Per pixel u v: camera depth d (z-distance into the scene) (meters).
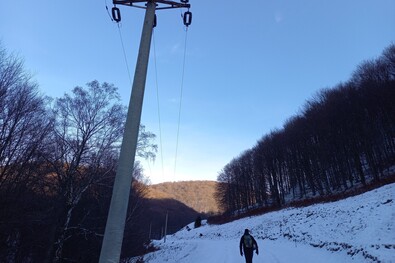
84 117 19.58
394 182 27.67
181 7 8.24
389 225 14.89
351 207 23.16
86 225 20.94
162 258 36.19
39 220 15.99
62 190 18.02
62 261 20.91
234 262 17.56
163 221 117.00
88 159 19.41
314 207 33.97
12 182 14.78
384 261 10.12
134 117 6.11
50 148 17.70
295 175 69.00
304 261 14.41
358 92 55.06
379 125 51.56
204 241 46.91
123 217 5.45
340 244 15.53
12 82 14.59
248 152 88.38
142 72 6.57
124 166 5.72
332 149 54.28
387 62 56.09
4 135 14.12
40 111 16.48
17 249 16.23
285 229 28.41
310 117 63.34
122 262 27.34
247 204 81.81
